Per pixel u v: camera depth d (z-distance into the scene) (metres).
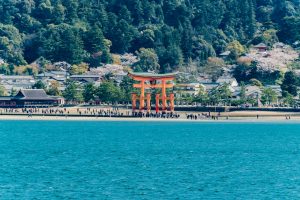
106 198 158.50
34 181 179.62
